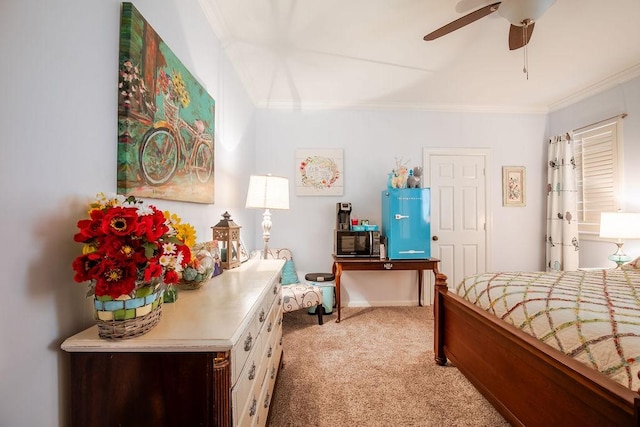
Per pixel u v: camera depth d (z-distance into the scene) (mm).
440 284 2031
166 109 1302
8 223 660
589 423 902
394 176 3105
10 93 661
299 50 2363
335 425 1458
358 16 1959
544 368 1086
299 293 2725
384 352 2229
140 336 763
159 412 759
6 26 650
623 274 1836
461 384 1805
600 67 2648
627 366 866
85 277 713
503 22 2018
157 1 1287
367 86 3033
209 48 1904
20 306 689
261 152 3428
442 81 2926
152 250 758
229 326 828
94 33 917
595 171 3051
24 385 697
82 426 763
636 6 1863
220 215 2119
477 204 3559
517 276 1798
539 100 3402
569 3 1837
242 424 905
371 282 3445
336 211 3309
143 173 1134
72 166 835
